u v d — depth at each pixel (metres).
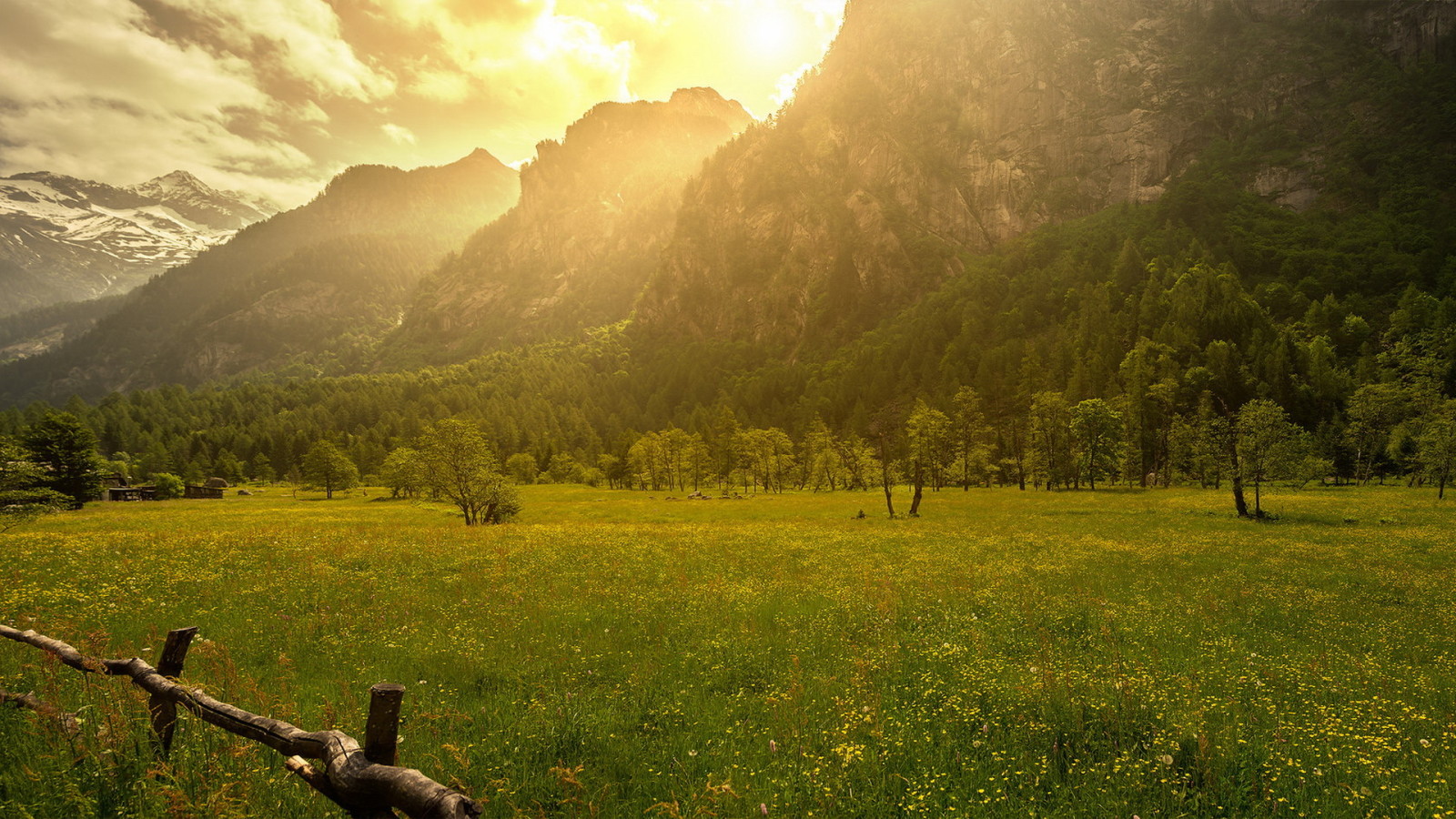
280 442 188.12
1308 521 44.56
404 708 8.41
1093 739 7.64
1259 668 11.00
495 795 5.89
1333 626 15.23
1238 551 29.70
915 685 9.74
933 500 77.81
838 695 9.14
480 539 31.67
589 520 62.66
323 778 4.23
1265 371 118.56
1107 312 176.00
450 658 10.84
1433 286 171.12
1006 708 8.63
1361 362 122.06
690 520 59.94
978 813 5.81
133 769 5.43
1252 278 198.12
